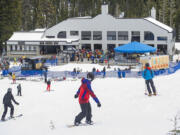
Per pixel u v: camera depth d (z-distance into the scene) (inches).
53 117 600.4
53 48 3184.1
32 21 5349.4
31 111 740.0
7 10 3474.4
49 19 5128.0
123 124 460.1
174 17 5285.4
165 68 2010.3
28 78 1923.0
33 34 3181.6
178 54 3341.5
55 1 6122.1
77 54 2775.6
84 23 3186.5
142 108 572.4
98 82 1533.0
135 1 6574.8
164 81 1046.4
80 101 471.8
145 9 6136.8
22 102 952.9
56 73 1952.5
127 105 626.8
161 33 2997.0
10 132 495.5
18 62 2748.5
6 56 2989.7
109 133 412.5
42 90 1373.0
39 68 2060.8
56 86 1525.6
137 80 1567.4
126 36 3112.7
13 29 3570.4
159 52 2810.0
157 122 450.6
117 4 6461.6
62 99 957.8
